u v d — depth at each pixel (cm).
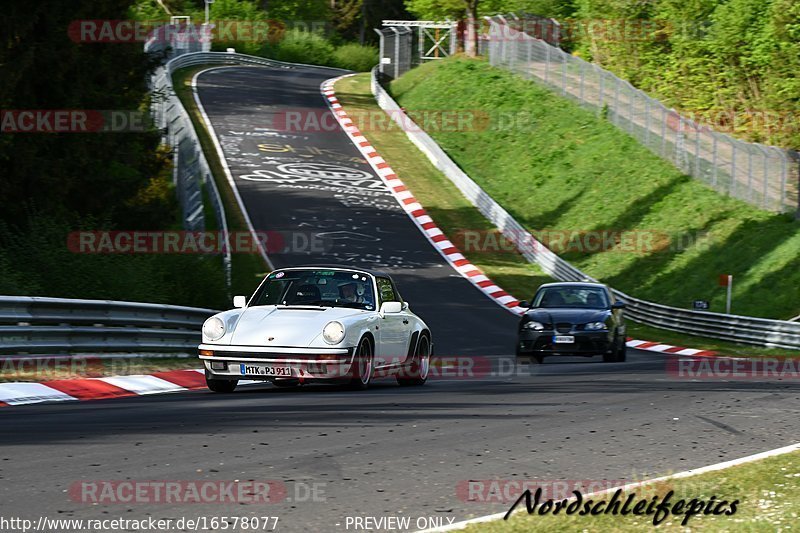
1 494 1484
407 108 16400
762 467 1766
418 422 2333
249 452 1872
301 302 3198
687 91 13538
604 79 13638
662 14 15100
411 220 11000
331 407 2581
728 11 13188
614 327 4769
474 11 18250
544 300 4994
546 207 11869
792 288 7781
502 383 3506
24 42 5778
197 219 7506
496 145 13975
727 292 7719
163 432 2083
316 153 13600
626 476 1744
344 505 1469
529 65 15850
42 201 5769
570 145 13125
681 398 2944
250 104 16512
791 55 12156
